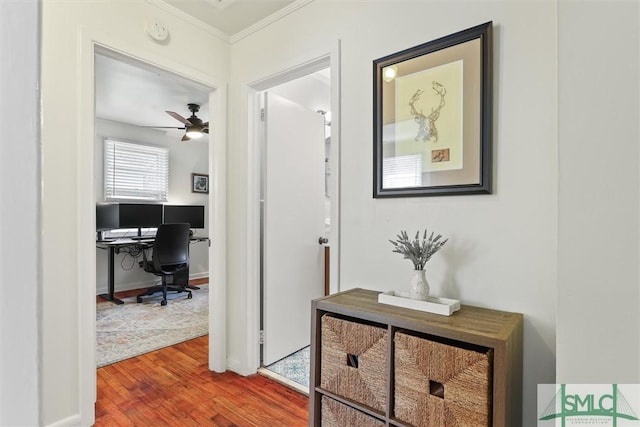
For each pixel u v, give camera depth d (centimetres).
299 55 203
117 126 479
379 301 145
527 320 129
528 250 129
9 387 28
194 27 221
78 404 168
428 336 123
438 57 150
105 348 272
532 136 129
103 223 430
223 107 238
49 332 160
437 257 151
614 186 60
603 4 61
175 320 345
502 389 101
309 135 278
